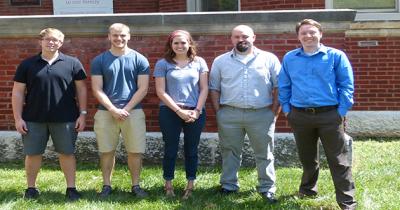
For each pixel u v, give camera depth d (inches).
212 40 254.7
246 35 202.4
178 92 204.7
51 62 202.2
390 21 327.9
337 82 186.1
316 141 197.6
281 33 251.4
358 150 292.7
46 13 423.8
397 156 277.1
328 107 185.0
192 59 208.1
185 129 207.9
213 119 259.3
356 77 335.0
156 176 240.2
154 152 262.2
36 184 228.8
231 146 211.3
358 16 331.6
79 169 255.1
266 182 208.8
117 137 211.8
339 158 186.9
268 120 205.9
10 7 425.4
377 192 213.6
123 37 204.4
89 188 225.3
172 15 251.8
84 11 366.9
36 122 202.1
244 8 340.8
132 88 208.2
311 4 322.3
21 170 252.8
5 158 268.2
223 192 215.3
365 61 333.1
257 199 206.7
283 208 195.9
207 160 259.9
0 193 216.4
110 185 218.5
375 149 295.4
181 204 201.9
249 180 232.4
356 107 335.9
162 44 257.3
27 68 201.6
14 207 197.8
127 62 206.7
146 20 252.8
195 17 250.7
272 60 207.8
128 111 204.2
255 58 205.2
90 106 263.4
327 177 235.1
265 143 206.8
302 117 187.8
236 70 204.2
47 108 200.2
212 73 209.9
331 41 250.1
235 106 205.5
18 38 262.4
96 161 265.6
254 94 203.2
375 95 334.0
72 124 206.1
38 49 262.2
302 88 186.4
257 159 209.9
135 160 212.8
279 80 194.7
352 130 335.6
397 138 329.7
